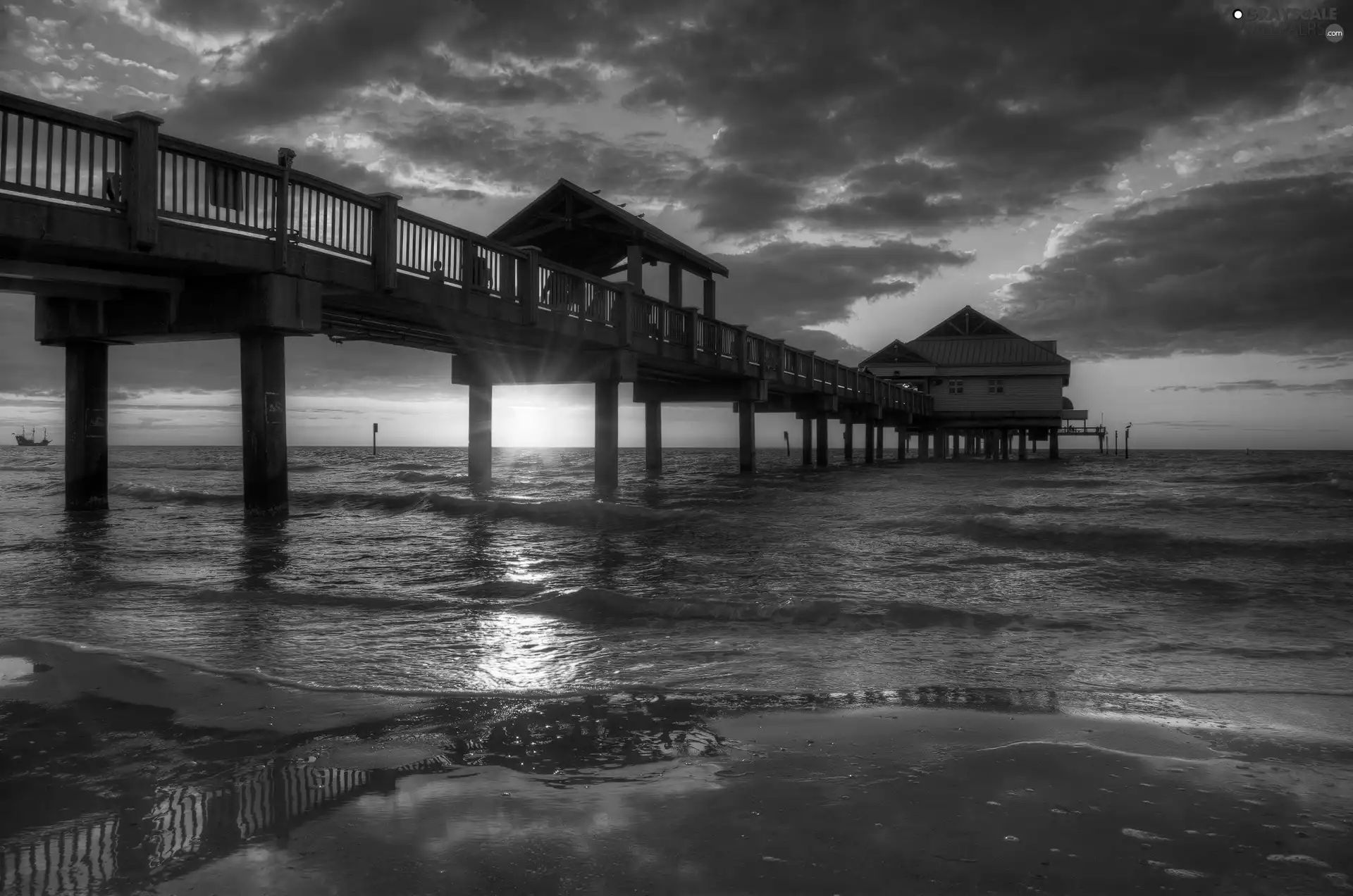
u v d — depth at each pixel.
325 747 3.44
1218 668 5.00
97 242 9.45
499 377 23.86
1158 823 2.64
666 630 6.02
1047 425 56.00
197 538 11.41
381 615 6.52
